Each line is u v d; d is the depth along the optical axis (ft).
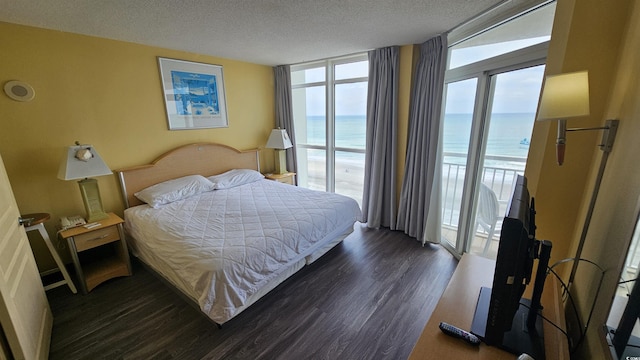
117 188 9.46
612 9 4.09
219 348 5.75
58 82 7.97
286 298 7.28
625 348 2.32
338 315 6.66
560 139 3.65
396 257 9.36
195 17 7.00
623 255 2.69
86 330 6.28
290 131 14.46
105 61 8.76
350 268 8.70
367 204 12.14
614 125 3.65
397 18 7.27
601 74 4.32
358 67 12.00
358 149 12.78
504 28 6.69
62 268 7.42
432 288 7.66
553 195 5.03
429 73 9.28
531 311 3.48
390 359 5.46
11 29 7.11
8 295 4.35
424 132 9.64
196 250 6.17
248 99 13.33
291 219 7.83
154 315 6.73
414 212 10.55
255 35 8.64
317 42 9.57
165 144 10.61
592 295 3.49
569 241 5.09
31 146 7.71
